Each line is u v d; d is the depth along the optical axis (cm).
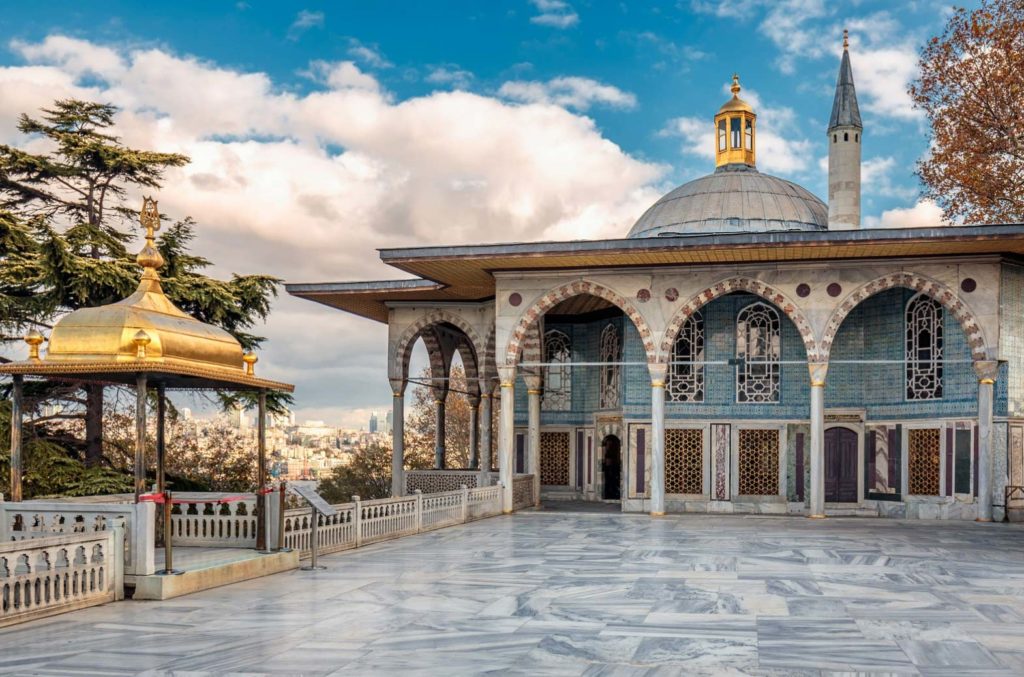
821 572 1170
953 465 1986
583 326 2645
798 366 2238
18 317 2078
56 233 2039
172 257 2266
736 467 2245
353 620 848
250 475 3334
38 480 1992
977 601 958
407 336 2528
